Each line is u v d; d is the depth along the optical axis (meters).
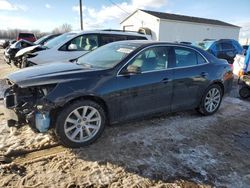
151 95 4.41
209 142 4.25
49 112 3.51
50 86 3.58
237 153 3.95
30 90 3.72
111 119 4.09
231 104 6.53
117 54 4.39
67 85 3.62
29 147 3.77
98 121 3.96
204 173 3.38
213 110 5.54
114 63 4.15
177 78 4.71
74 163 3.46
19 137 4.05
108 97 3.93
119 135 4.31
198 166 3.53
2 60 15.55
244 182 3.25
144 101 4.36
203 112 5.39
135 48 4.37
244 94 7.26
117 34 8.77
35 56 7.69
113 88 3.96
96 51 4.95
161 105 4.61
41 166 3.37
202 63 5.23
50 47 8.28
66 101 3.58
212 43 12.68
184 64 4.93
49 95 3.51
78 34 8.19
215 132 4.67
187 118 5.28
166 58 4.66
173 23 30.34
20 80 3.62
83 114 3.81
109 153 3.74
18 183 3.01
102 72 3.95
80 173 3.25
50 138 4.05
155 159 3.64
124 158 3.63
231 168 3.53
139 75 4.25
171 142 4.17
